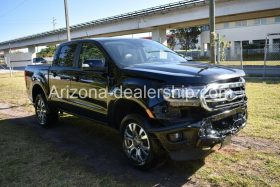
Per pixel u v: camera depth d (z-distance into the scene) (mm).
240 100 4500
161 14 33844
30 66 7930
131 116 4535
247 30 49312
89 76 5422
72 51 6203
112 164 4914
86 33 46562
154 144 4250
